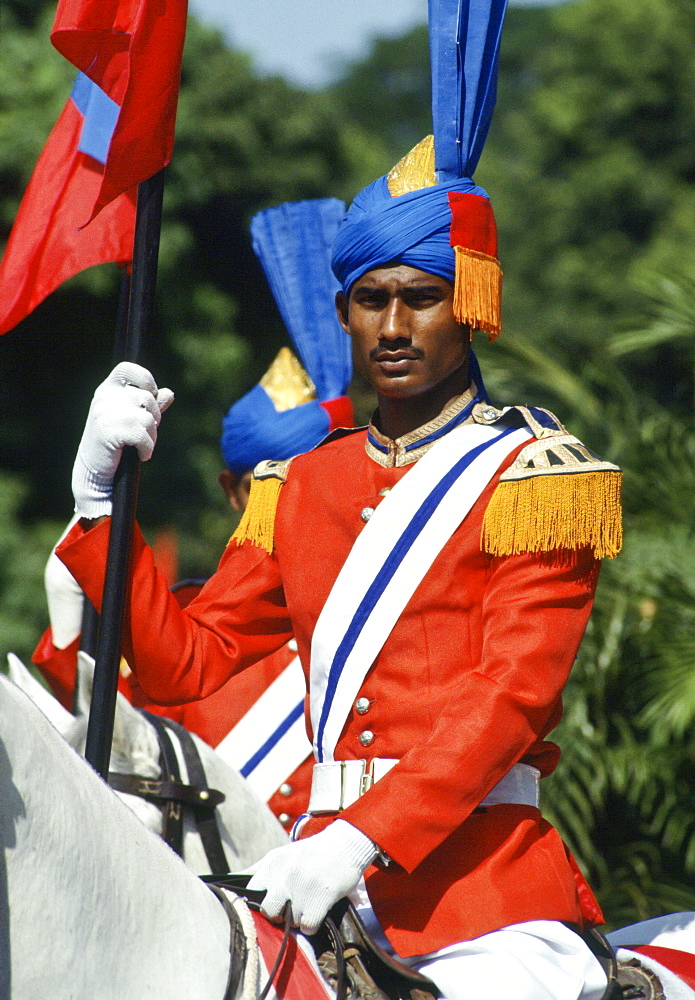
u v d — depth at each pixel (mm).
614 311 57094
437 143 9141
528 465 8664
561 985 8055
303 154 48094
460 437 9070
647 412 23703
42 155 11398
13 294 11180
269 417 15234
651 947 9789
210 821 10344
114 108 11211
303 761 13625
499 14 9414
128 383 8852
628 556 20984
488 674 8281
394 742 8531
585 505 8555
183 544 44344
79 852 6730
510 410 9117
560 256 59312
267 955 7590
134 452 8781
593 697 20578
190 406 45562
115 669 8789
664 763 20547
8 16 43344
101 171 11234
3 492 41812
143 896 7113
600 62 61969
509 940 8125
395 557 8734
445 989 7953
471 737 8039
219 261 47406
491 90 9367
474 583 8711
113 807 7180
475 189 9070
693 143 60500
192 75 47156
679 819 20875
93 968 6691
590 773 20484
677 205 57938
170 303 45531
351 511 9117
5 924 6324
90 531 8867
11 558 40750
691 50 61281
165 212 45250
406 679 8602
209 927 7406
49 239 11203
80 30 10000
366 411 29969
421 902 8242
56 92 41656
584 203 59594
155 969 7043
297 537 9234
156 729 10547
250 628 9617
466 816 8016
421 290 8852
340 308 9586
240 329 47812
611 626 20422
